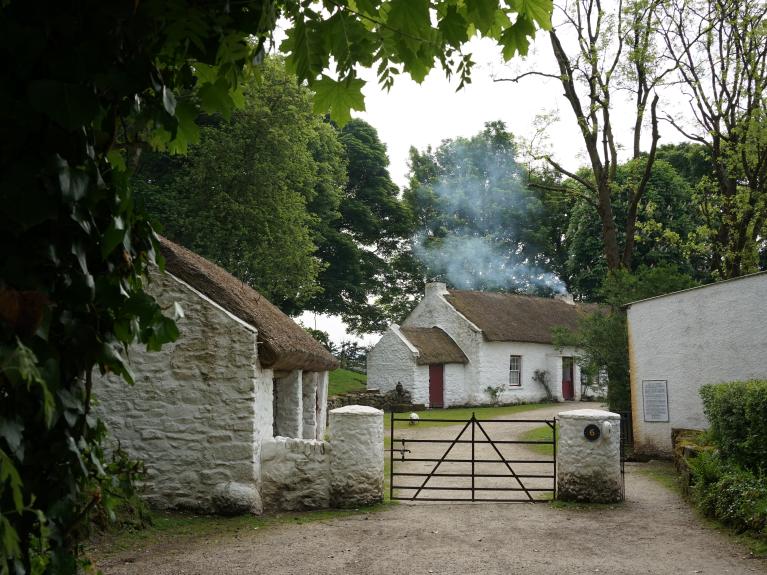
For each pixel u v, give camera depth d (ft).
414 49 11.03
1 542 6.47
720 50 64.13
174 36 9.37
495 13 11.36
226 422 30.68
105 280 9.11
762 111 60.90
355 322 143.43
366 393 101.86
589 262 128.67
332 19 10.77
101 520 12.09
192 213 77.92
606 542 26.08
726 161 66.13
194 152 77.66
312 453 32.78
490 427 76.74
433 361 109.40
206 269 35.50
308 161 91.66
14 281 7.68
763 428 29.04
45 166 7.75
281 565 22.95
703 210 74.43
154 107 9.53
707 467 30.89
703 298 47.93
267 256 80.79
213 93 11.31
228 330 31.07
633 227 67.62
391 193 150.00
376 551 24.81
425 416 91.97
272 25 10.24
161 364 31.07
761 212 63.93
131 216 9.77
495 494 37.50
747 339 45.60
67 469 8.64
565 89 66.54
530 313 127.24
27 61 7.61
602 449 34.01
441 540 26.55
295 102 80.33
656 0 60.54
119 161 10.37
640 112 64.13
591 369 62.85
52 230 8.09
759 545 24.23
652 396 50.16
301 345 38.34
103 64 8.37
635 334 51.75
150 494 30.37
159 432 30.73
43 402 7.65
